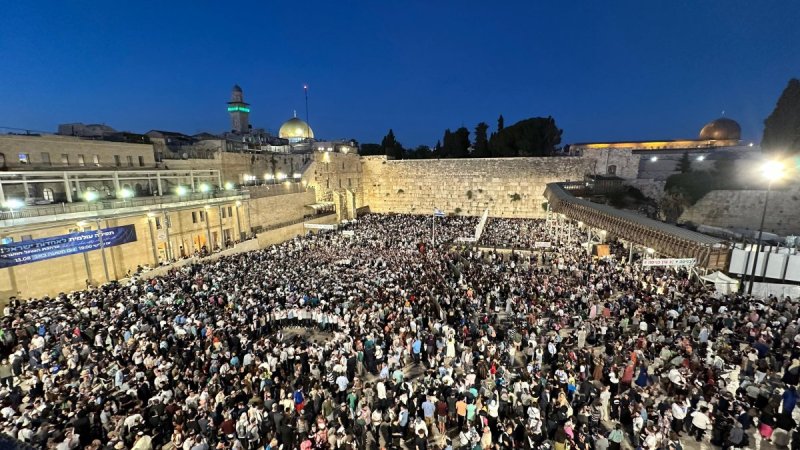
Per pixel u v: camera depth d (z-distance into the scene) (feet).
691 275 74.90
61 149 112.88
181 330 56.39
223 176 161.17
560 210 123.03
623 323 57.57
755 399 40.83
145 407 40.91
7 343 54.95
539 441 35.55
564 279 78.84
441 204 209.87
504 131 227.40
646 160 172.45
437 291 75.51
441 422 39.70
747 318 56.54
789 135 127.24
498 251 124.57
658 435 33.68
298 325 67.10
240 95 288.30
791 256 72.69
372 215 210.59
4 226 76.38
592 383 46.16
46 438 33.83
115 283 82.69
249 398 45.57
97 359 48.55
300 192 169.89
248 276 84.17
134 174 112.06
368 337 54.08
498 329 59.57
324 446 34.65
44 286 84.43
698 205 141.18
